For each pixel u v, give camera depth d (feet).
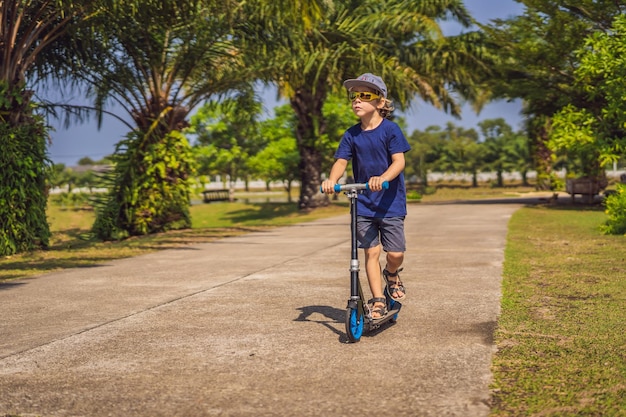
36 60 50.24
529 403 10.98
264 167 139.23
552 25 72.13
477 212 69.67
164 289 23.81
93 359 14.35
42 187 43.62
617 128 60.90
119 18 44.96
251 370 13.26
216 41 53.36
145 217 57.26
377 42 83.56
